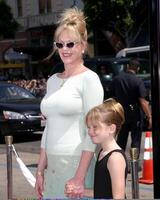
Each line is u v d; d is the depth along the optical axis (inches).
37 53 1359.5
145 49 755.4
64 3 1379.2
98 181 148.6
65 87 166.2
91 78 164.1
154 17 177.6
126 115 344.2
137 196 185.6
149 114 345.7
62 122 165.0
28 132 510.9
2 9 1454.2
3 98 544.1
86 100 162.9
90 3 1061.8
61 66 659.4
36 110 512.4
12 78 1300.4
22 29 1499.8
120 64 626.2
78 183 157.6
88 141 159.0
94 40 1248.2
